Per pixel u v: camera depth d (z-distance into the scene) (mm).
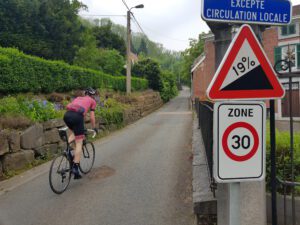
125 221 4367
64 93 14523
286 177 4293
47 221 4434
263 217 3240
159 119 19266
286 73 3406
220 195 3342
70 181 6188
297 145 4531
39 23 27453
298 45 21797
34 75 11680
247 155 2564
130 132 13422
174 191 5461
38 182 6195
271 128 3121
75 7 32531
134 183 5965
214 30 3373
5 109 8016
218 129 2529
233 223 2598
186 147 9352
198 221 3951
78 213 4672
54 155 8484
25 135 7250
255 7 2779
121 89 23969
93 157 6996
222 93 2555
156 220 4375
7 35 23875
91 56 30484
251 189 3238
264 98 2625
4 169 6570
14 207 4953
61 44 28328
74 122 5820
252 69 2609
